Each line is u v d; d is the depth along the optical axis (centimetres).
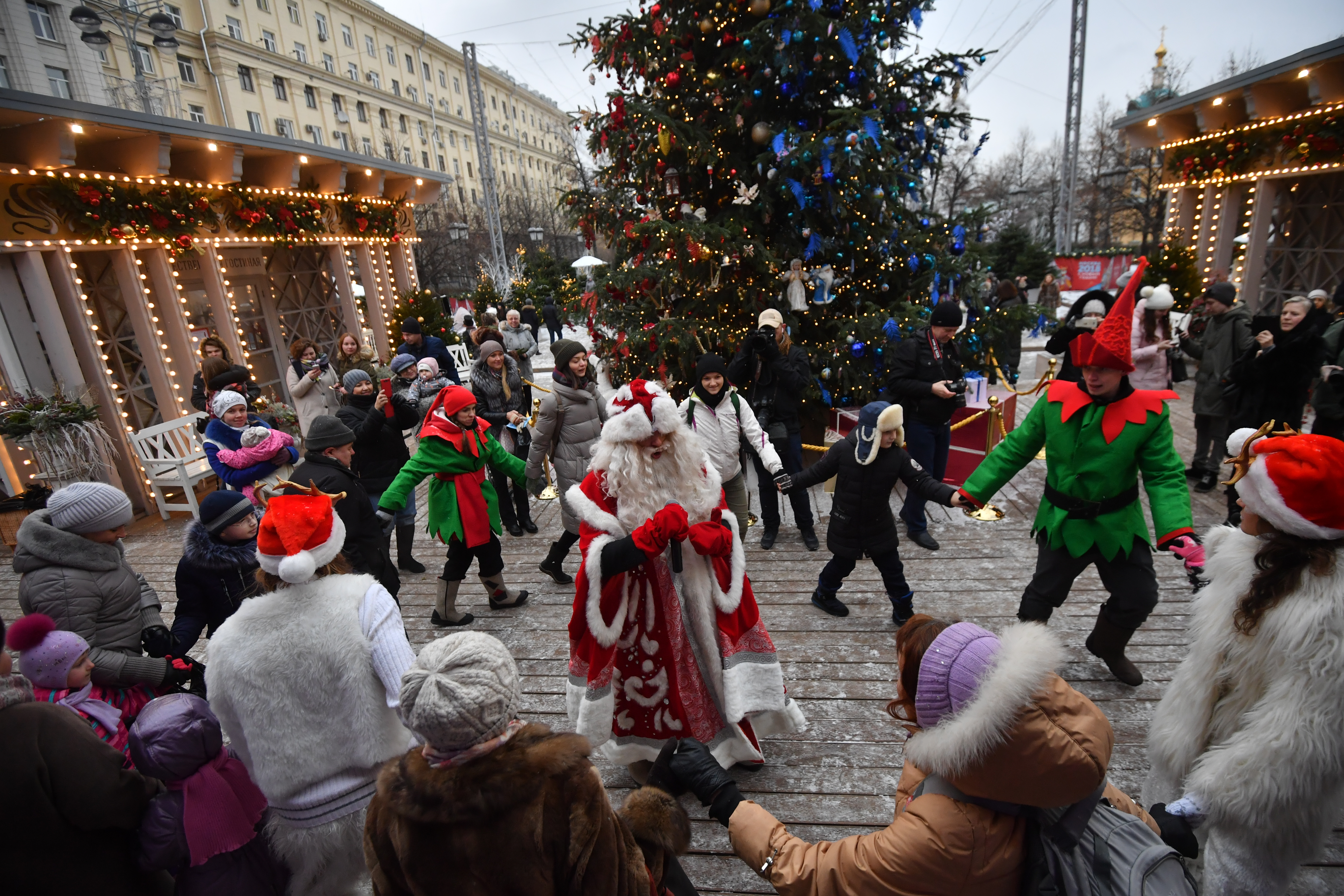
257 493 206
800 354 478
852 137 513
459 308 1998
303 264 1032
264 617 175
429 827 110
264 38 3388
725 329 622
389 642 176
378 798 120
